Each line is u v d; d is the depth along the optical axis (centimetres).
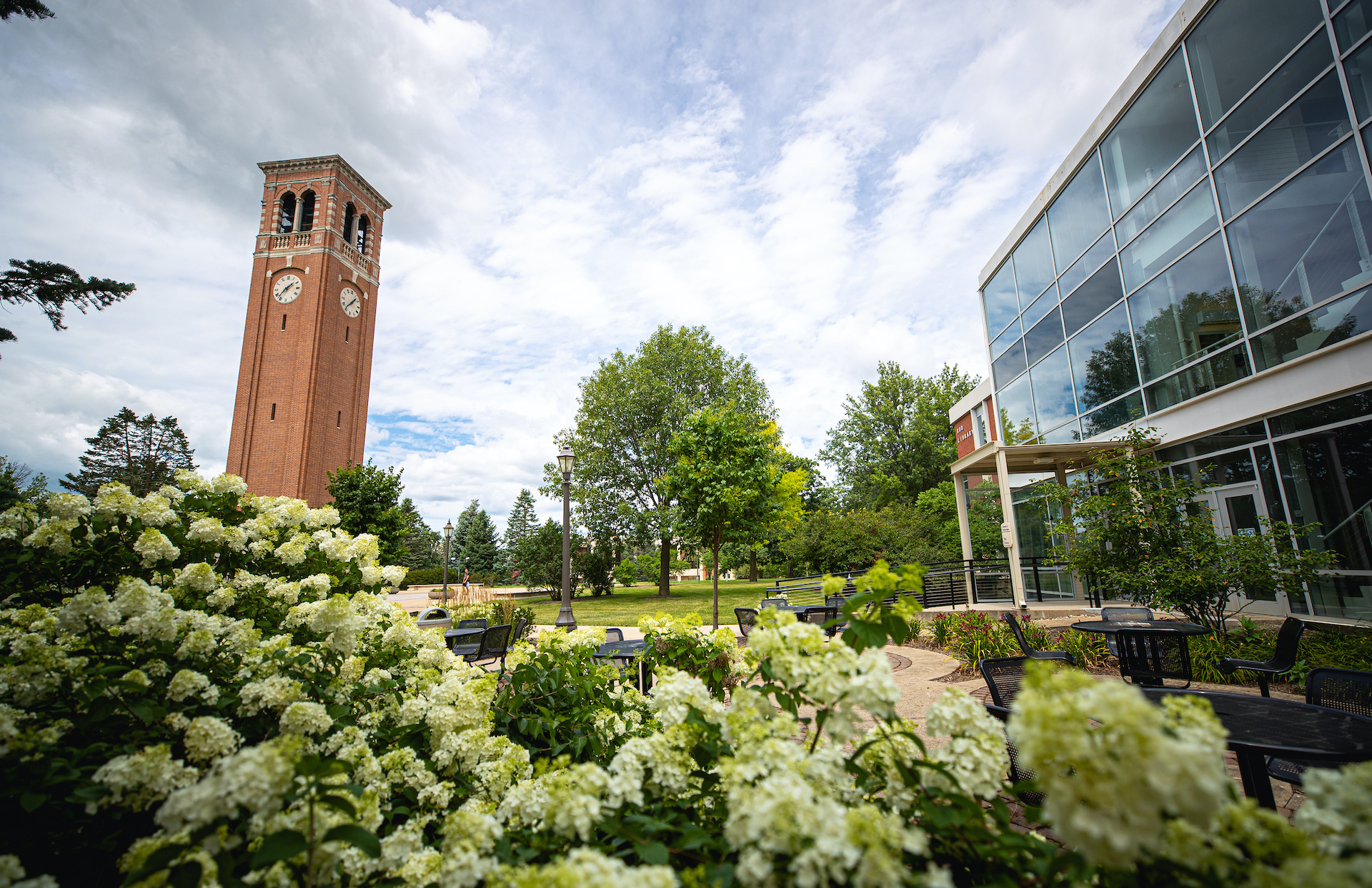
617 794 149
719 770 154
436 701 229
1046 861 125
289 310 3019
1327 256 661
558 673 277
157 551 265
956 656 737
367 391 3319
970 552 1139
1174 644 488
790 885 111
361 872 144
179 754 199
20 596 268
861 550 2094
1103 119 1011
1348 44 642
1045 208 1210
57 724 176
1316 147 674
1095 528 696
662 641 324
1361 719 244
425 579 4569
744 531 1044
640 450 2470
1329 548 664
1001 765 145
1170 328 888
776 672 163
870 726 349
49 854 168
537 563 2553
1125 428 982
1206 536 620
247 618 272
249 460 2858
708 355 2631
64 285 700
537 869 132
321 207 3127
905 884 110
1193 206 843
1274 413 727
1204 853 100
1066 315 1157
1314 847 107
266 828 133
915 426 3409
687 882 120
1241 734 229
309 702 200
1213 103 803
